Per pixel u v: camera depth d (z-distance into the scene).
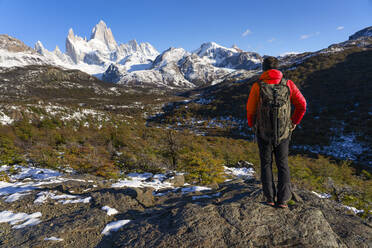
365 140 44.72
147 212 3.06
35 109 37.50
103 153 14.71
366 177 14.29
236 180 5.99
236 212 2.32
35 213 3.17
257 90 2.00
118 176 8.26
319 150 43.38
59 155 12.05
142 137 26.27
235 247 1.89
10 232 2.63
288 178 2.16
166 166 12.20
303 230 2.04
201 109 116.88
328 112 69.62
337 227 2.20
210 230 2.10
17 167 8.77
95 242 2.30
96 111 55.97
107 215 2.97
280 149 2.08
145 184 6.68
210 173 9.22
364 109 65.19
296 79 108.69
